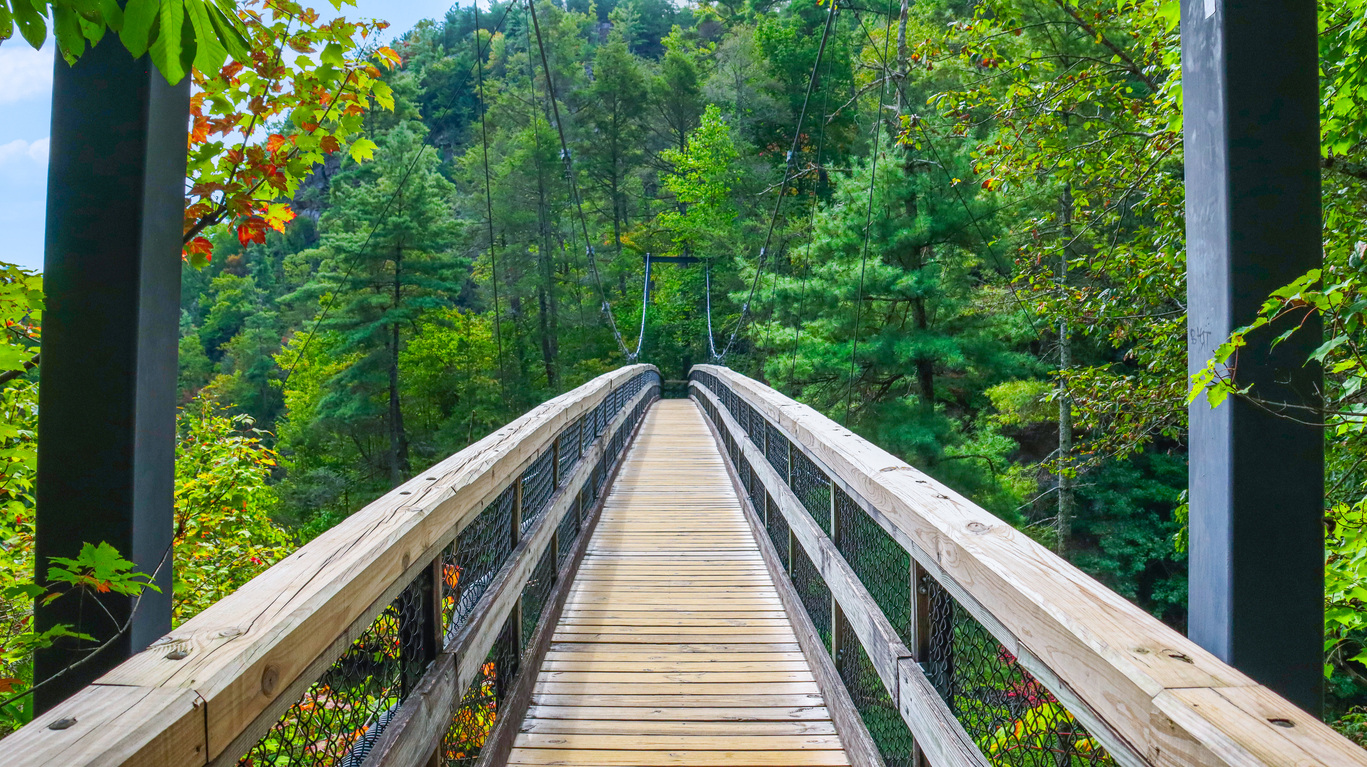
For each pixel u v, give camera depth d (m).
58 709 0.73
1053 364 13.90
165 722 0.73
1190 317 1.18
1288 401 1.09
